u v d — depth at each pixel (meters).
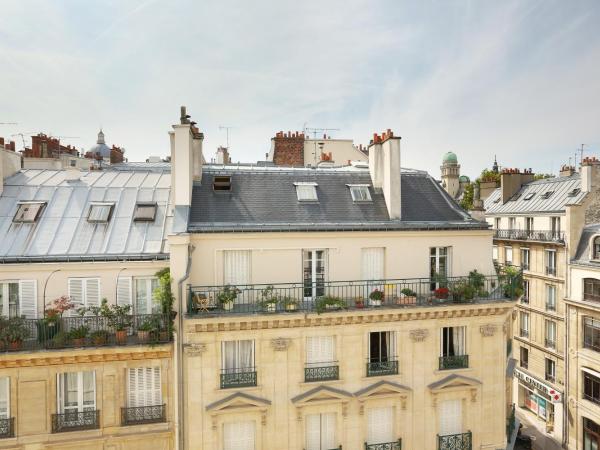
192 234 18.52
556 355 36.50
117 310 17.48
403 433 19.56
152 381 18.08
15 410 16.80
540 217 40.59
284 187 21.84
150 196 21.61
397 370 19.62
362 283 20.25
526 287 40.94
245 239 19.05
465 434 20.12
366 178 23.19
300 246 19.58
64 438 17.09
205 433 17.91
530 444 33.47
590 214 33.88
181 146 19.53
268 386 18.52
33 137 40.84
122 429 17.48
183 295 17.64
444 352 20.61
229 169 22.47
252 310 18.22
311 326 18.91
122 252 18.59
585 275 32.09
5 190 20.95
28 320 17.16
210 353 18.00
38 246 18.39
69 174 22.55
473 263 21.47
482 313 20.41
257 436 18.33
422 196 23.27
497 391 20.66
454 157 71.06
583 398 32.16
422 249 20.91
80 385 17.61
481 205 22.73
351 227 19.98
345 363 19.20
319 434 19.06
